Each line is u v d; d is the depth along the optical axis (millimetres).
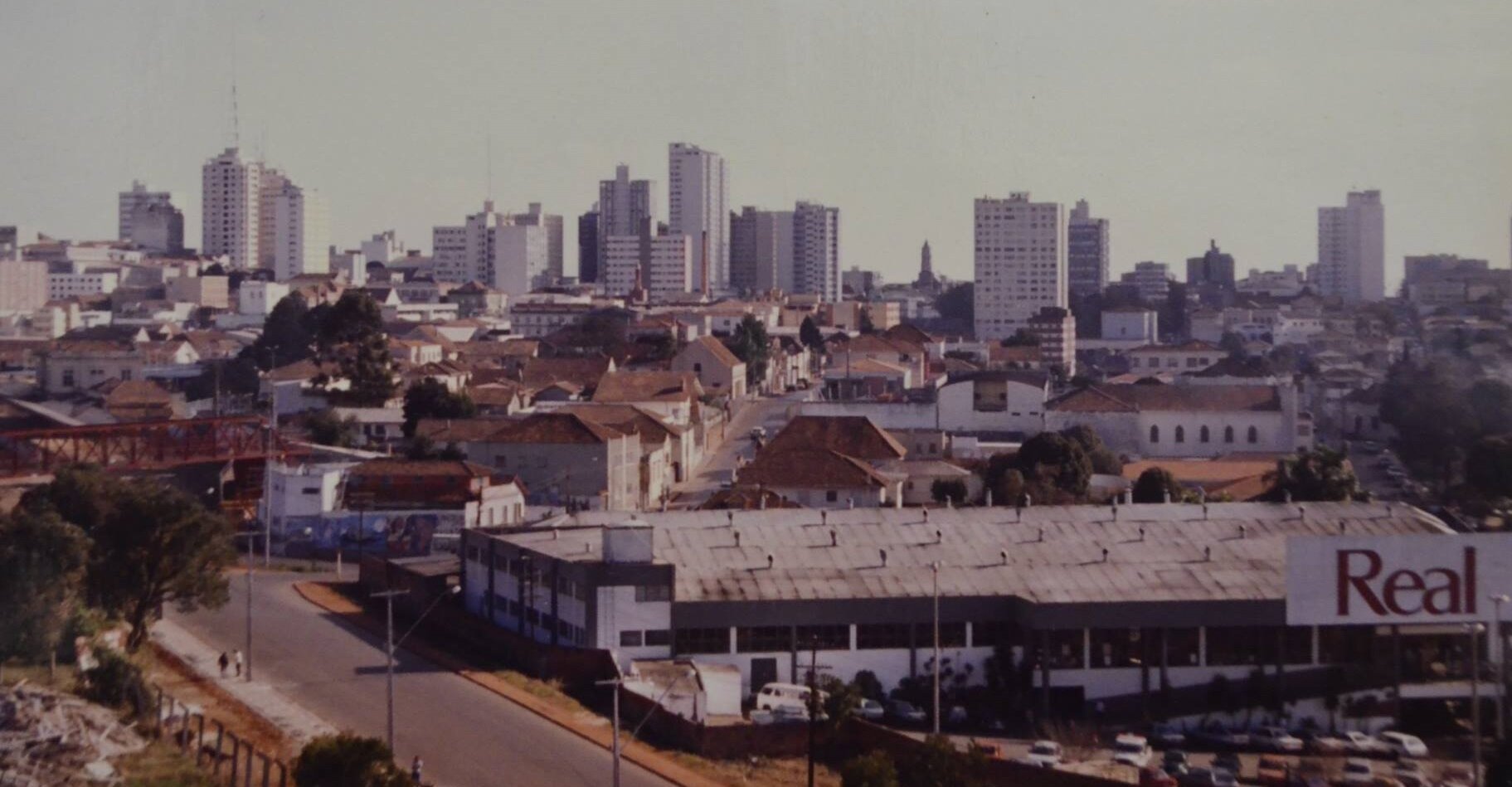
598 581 98500
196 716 87062
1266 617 99000
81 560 99625
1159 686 98875
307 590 123062
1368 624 98312
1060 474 166250
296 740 83500
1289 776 86500
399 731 85812
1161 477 159625
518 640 101938
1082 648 99000
